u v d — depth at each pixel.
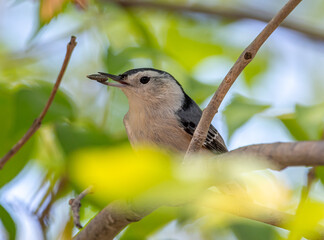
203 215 8.27
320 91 14.95
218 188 7.66
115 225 6.86
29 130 7.30
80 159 4.00
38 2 8.12
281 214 6.75
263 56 13.97
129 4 11.46
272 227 7.36
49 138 9.16
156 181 3.74
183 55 12.50
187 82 10.17
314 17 16.00
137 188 3.72
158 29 12.93
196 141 6.55
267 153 4.82
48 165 9.09
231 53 13.15
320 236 5.65
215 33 13.13
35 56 12.02
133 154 3.96
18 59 11.86
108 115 10.46
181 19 12.66
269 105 8.28
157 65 10.62
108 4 11.40
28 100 8.04
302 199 7.18
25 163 8.29
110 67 8.80
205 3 13.96
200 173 4.14
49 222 8.62
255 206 6.65
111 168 3.73
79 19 12.28
